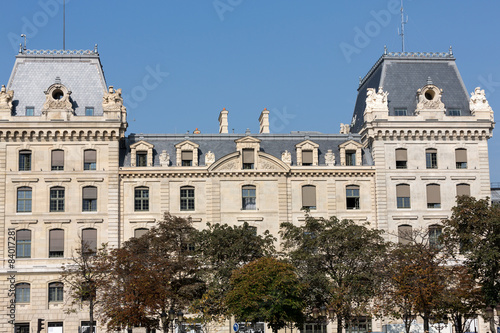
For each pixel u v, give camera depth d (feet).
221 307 238.07
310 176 290.15
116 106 284.00
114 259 233.14
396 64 310.24
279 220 285.23
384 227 286.87
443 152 294.87
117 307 225.35
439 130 294.05
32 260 273.13
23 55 297.74
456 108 303.68
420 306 219.82
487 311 201.98
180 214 282.15
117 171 280.72
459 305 234.79
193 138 297.53
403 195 290.97
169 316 213.66
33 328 268.82
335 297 229.25
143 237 243.19
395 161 292.20
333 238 239.91
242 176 286.66
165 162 284.61
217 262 246.06
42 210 276.82
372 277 231.91
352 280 234.17
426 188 291.99
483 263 229.66
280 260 239.30
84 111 288.71
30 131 278.67
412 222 288.92
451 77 310.24
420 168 292.61
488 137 296.92
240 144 288.10
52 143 280.72
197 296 241.55
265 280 223.51
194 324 267.39
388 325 276.00
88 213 277.85
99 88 294.87
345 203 289.53
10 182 277.23
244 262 245.24
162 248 241.96
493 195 354.33
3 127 277.64
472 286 236.63
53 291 272.92
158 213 281.33
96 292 263.70
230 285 235.20
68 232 276.21
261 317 229.86
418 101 298.56
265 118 322.34
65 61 298.35
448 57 313.94
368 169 290.15
